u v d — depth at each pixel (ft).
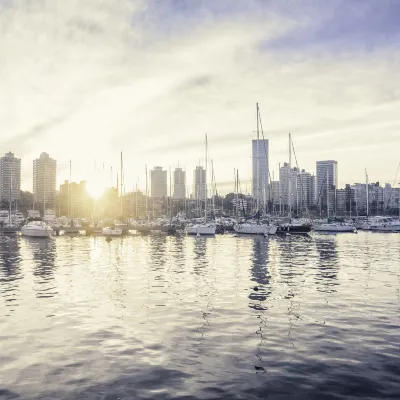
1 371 42.91
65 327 58.44
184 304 72.28
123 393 37.78
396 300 74.79
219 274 107.34
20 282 95.20
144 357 46.80
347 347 49.67
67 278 101.04
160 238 268.62
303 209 523.70
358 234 322.14
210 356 47.03
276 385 39.29
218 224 343.87
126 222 364.58
